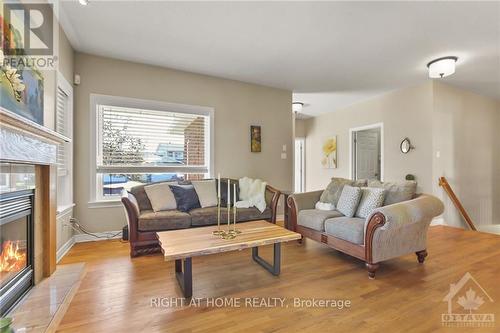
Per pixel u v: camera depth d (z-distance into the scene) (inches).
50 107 94.3
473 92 192.7
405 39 114.4
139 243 108.8
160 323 63.0
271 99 182.4
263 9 92.8
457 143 181.8
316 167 273.6
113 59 134.6
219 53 129.3
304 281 86.3
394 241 93.0
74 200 125.8
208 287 81.8
